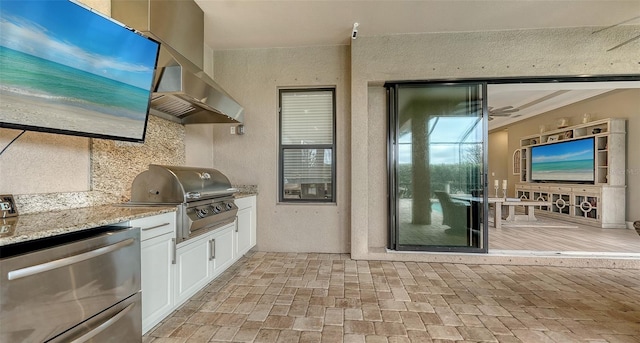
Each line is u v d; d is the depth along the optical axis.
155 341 1.80
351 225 3.53
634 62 3.19
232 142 3.96
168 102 2.64
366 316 2.13
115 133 1.91
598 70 3.23
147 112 2.12
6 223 1.36
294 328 1.96
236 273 3.04
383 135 3.79
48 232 1.20
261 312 2.18
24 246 1.25
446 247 3.51
